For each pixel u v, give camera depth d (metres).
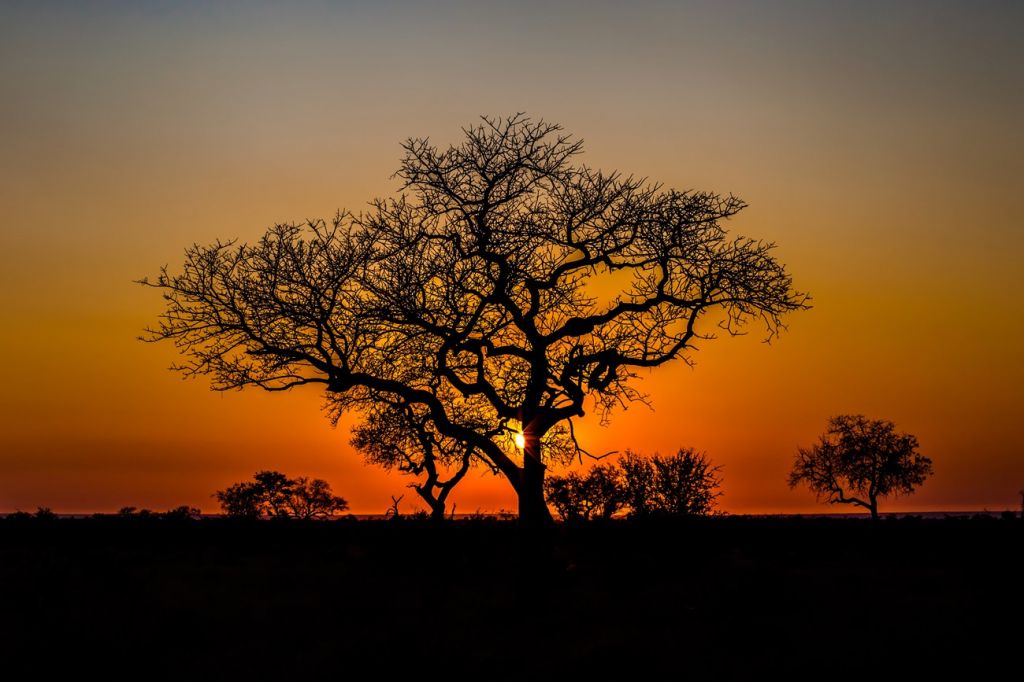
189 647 16.66
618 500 32.31
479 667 14.70
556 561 26.62
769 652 15.67
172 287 23.16
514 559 35.06
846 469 87.44
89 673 14.16
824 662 14.59
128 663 14.75
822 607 21.31
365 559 37.56
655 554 28.66
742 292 23.59
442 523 37.50
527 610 21.44
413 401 23.80
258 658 15.39
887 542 49.47
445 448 35.28
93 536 55.41
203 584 28.83
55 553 38.88
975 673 13.80
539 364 23.64
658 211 23.75
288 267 23.19
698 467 31.22
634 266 23.97
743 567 28.17
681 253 23.80
